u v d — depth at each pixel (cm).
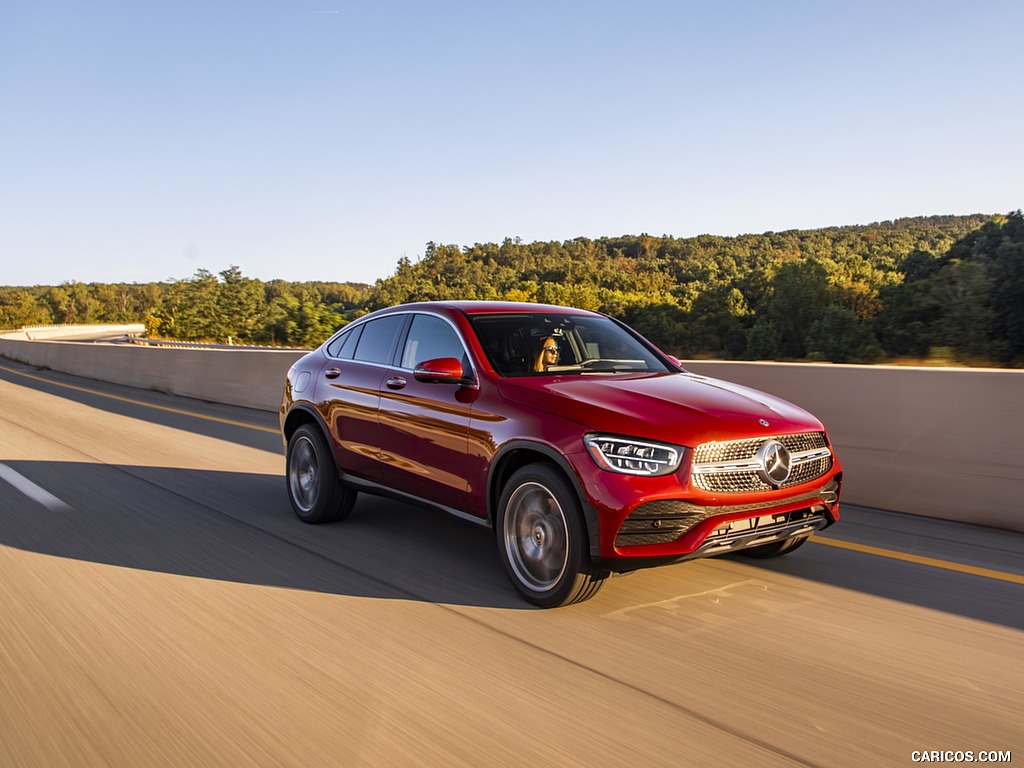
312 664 319
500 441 399
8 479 715
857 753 250
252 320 9256
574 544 363
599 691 294
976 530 518
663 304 7450
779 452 374
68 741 261
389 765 244
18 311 14888
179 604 390
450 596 401
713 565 450
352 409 510
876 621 364
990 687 297
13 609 385
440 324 476
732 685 299
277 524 552
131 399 1603
